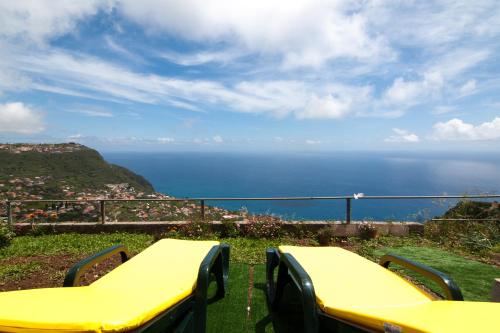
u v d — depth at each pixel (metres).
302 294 2.12
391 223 6.85
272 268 3.65
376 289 2.29
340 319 1.94
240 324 3.01
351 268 2.74
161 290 2.14
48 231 7.14
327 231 6.46
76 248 5.95
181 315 2.19
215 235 6.77
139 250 5.79
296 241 6.43
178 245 3.43
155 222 7.10
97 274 4.52
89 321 1.46
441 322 1.52
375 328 1.73
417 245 6.21
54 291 1.82
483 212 7.15
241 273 4.42
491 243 6.03
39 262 5.06
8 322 1.43
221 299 3.55
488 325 1.48
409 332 1.53
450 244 6.22
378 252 5.72
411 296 2.17
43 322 1.43
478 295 3.79
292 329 2.91
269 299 3.48
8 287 4.09
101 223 7.16
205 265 2.41
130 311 1.67
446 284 2.25
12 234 6.31
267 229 6.69
